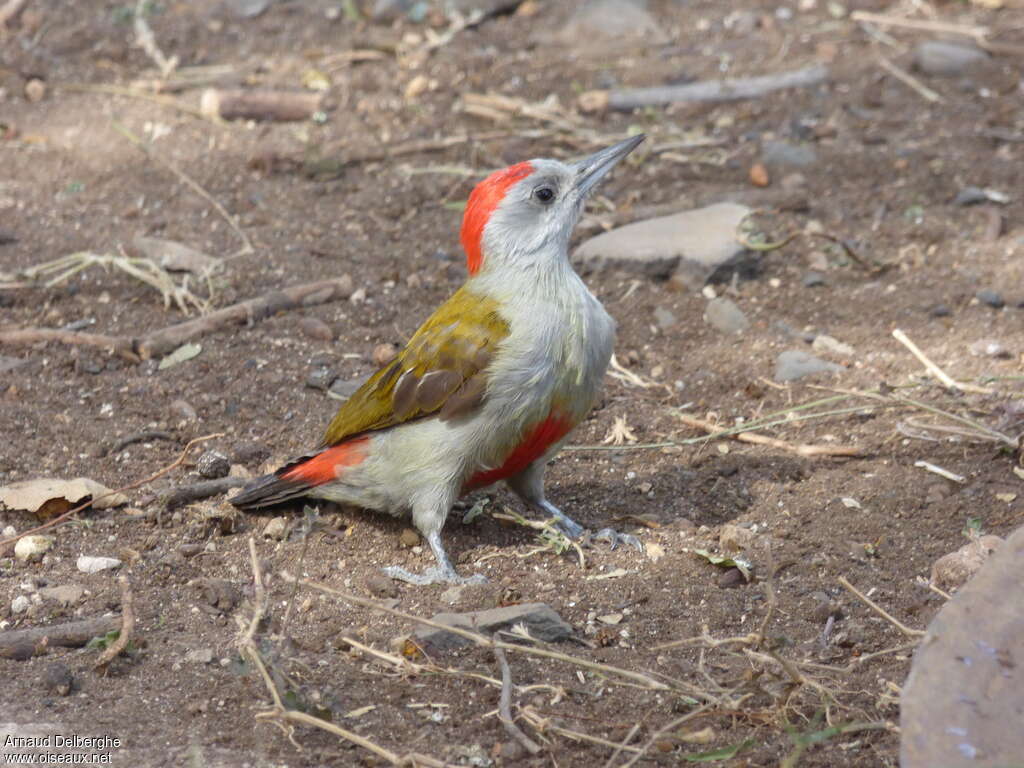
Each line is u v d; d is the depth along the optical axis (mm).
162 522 10438
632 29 20391
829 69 19016
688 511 10797
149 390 12281
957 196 15828
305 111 17984
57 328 13336
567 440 10453
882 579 9656
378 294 14211
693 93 18375
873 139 17125
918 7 21062
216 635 8953
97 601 9312
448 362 9758
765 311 13898
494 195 10086
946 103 18094
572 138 17297
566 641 8945
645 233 14844
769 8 21281
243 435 11727
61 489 10461
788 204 15664
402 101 18406
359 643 8773
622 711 8117
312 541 10320
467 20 20594
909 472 11047
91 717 7941
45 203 15844
